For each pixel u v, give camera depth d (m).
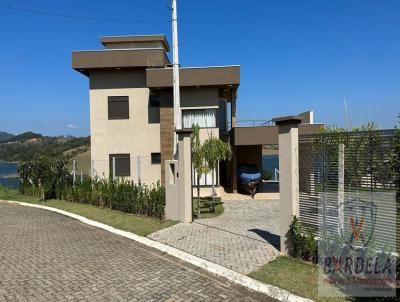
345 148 5.89
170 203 11.18
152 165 20.41
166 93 19.09
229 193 18.75
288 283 5.63
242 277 6.06
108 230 10.74
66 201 17.25
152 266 7.02
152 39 22.89
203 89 18.88
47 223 12.12
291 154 6.82
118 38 22.83
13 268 7.00
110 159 20.52
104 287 5.88
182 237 9.02
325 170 6.28
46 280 6.26
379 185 5.38
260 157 21.47
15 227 11.48
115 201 13.89
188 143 10.66
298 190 6.84
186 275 6.45
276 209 13.45
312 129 17.11
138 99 20.47
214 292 5.62
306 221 6.69
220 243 8.26
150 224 10.73
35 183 19.97
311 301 4.98
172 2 13.20
